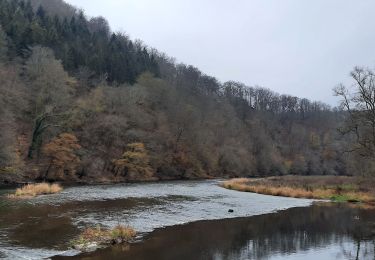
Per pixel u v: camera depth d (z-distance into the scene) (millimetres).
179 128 98688
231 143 114500
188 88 126688
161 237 23031
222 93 158500
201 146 101750
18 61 83125
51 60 79250
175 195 46812
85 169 72500
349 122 53969
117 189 53625
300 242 22938
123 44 135625
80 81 94688
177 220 28969
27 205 32750
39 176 64250
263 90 175125
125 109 87812
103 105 85562
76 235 21984
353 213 34938
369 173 55562
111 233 22062
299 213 34594
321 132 155250
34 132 66438
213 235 24250
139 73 116375
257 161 120750
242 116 145625
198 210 34375
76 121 76938
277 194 51750
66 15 145000
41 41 97125
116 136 80938
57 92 73000
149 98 99938
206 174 101812
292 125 159875
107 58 112125
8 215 27578
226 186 61875
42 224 24719
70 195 42281
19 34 92000
